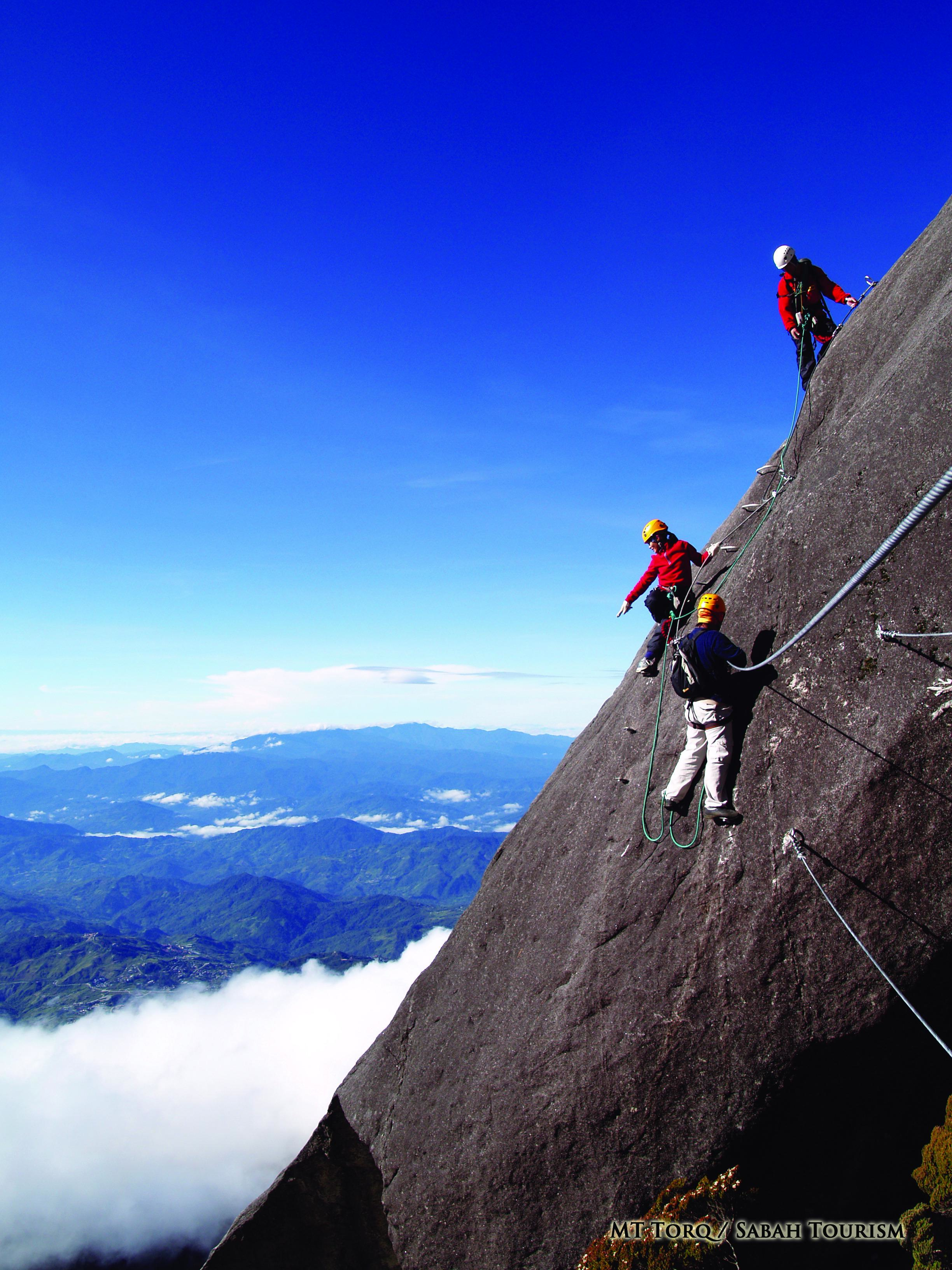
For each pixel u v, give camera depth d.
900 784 7.16
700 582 9.48
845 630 7.64
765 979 7.56
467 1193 9.01
